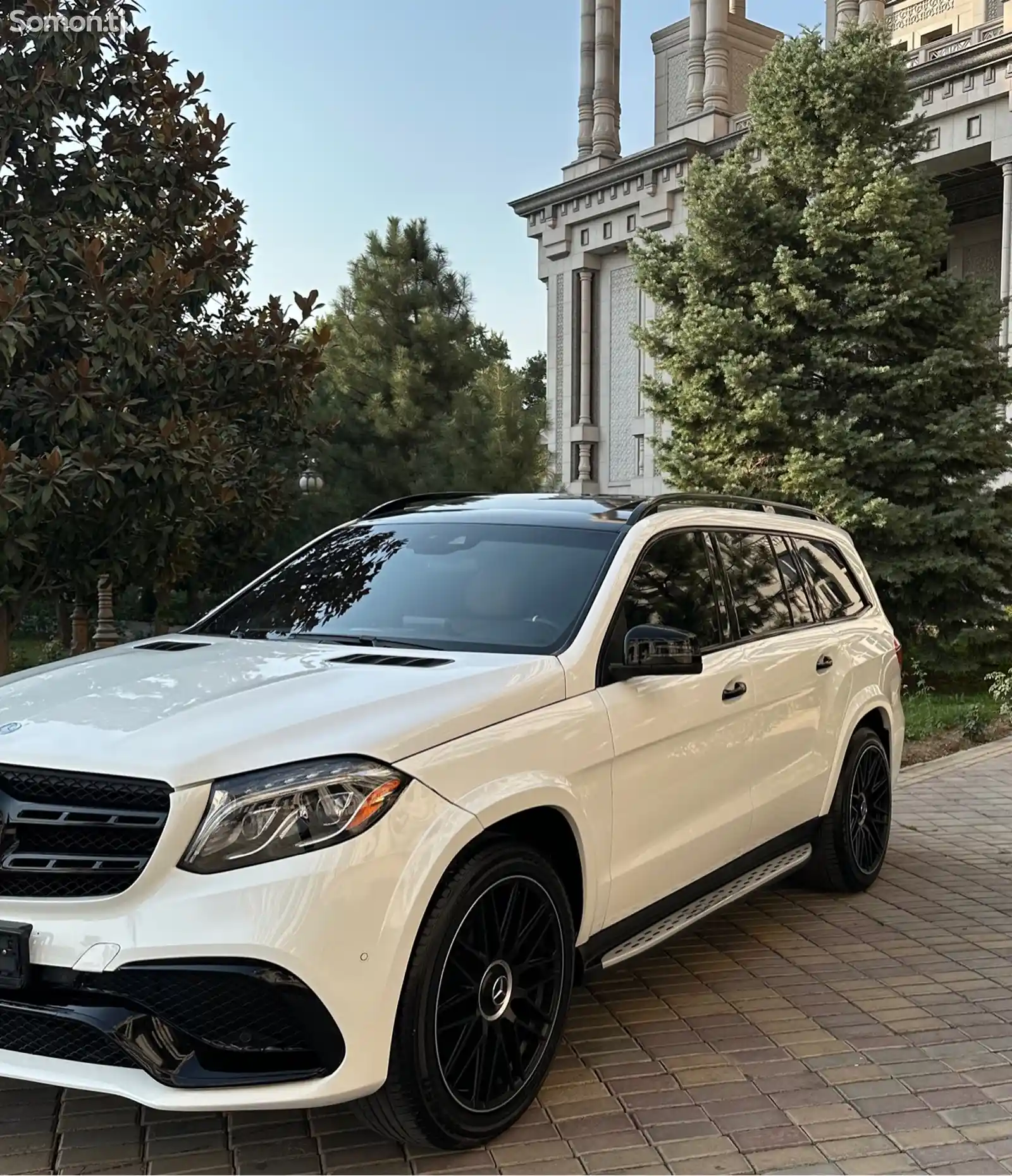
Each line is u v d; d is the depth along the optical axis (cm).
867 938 494
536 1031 324
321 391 2248
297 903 264
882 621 606
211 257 1070
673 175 2720
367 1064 271
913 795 809
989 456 1315
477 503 486
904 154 1433
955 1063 365
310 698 312
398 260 2336
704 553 462
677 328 1474
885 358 1367
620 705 367
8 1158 296
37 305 940
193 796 271
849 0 2266
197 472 930
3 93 997
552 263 3136
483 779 307
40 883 278
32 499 830
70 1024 273
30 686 348
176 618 1927
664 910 399
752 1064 362
